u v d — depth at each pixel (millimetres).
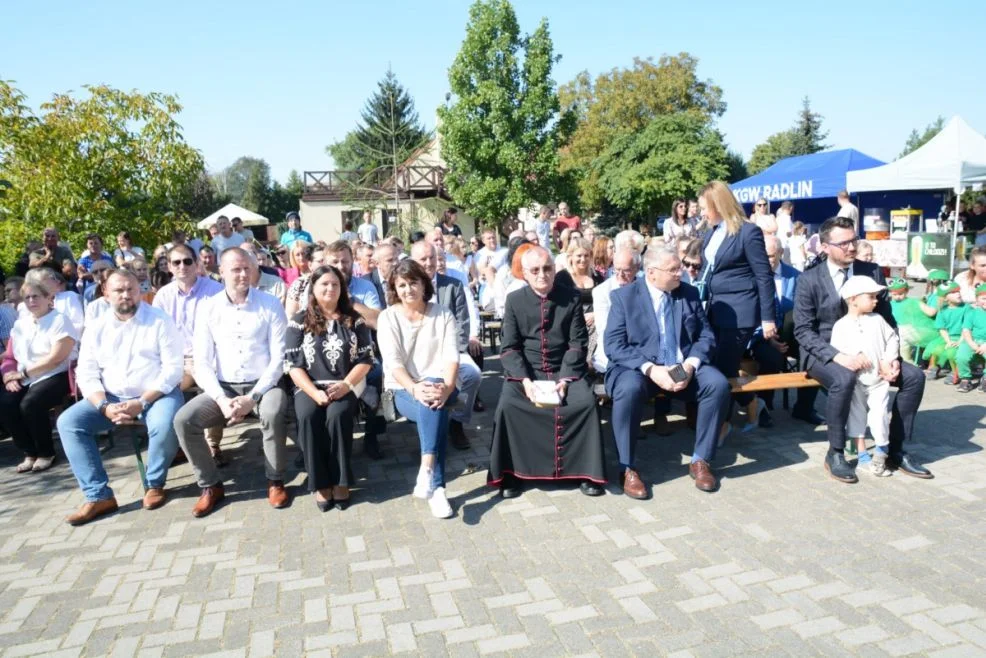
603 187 31094
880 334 4273
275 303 4727
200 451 4195
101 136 11297
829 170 17000
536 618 2934
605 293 4996
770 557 3367
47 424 5145
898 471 4371
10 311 5953
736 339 4844
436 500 4035
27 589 3363
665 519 3842
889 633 2727
